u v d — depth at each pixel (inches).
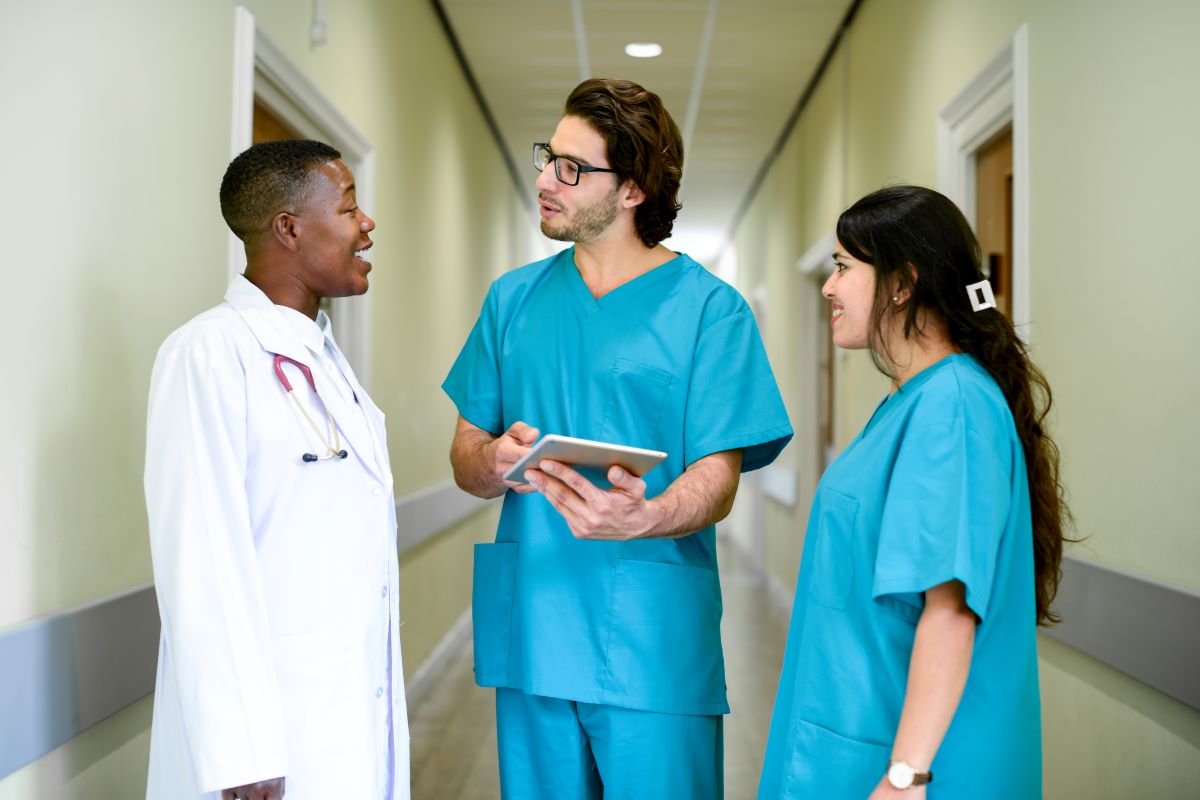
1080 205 89.0
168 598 47.6
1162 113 73.8
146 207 72.5
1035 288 100.4
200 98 82.6
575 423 65.9
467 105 225.1
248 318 53.2
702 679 65.5
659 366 65.4
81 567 63.1
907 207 50.1
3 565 54.6
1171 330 72.1
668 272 67.7
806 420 247.9
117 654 65.4
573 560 65.0
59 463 60.4
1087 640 84.5
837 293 52.3
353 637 53.1
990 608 46.6
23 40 56.9
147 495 49.3
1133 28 78.5
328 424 54.6
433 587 181.3
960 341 50.2
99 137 65.6
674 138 66.4
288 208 55.2
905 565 45.5
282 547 51.7
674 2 183.3
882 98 168.9
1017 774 47.0
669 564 65.1
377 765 54.2
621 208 65.7
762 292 320.5
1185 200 70.2
